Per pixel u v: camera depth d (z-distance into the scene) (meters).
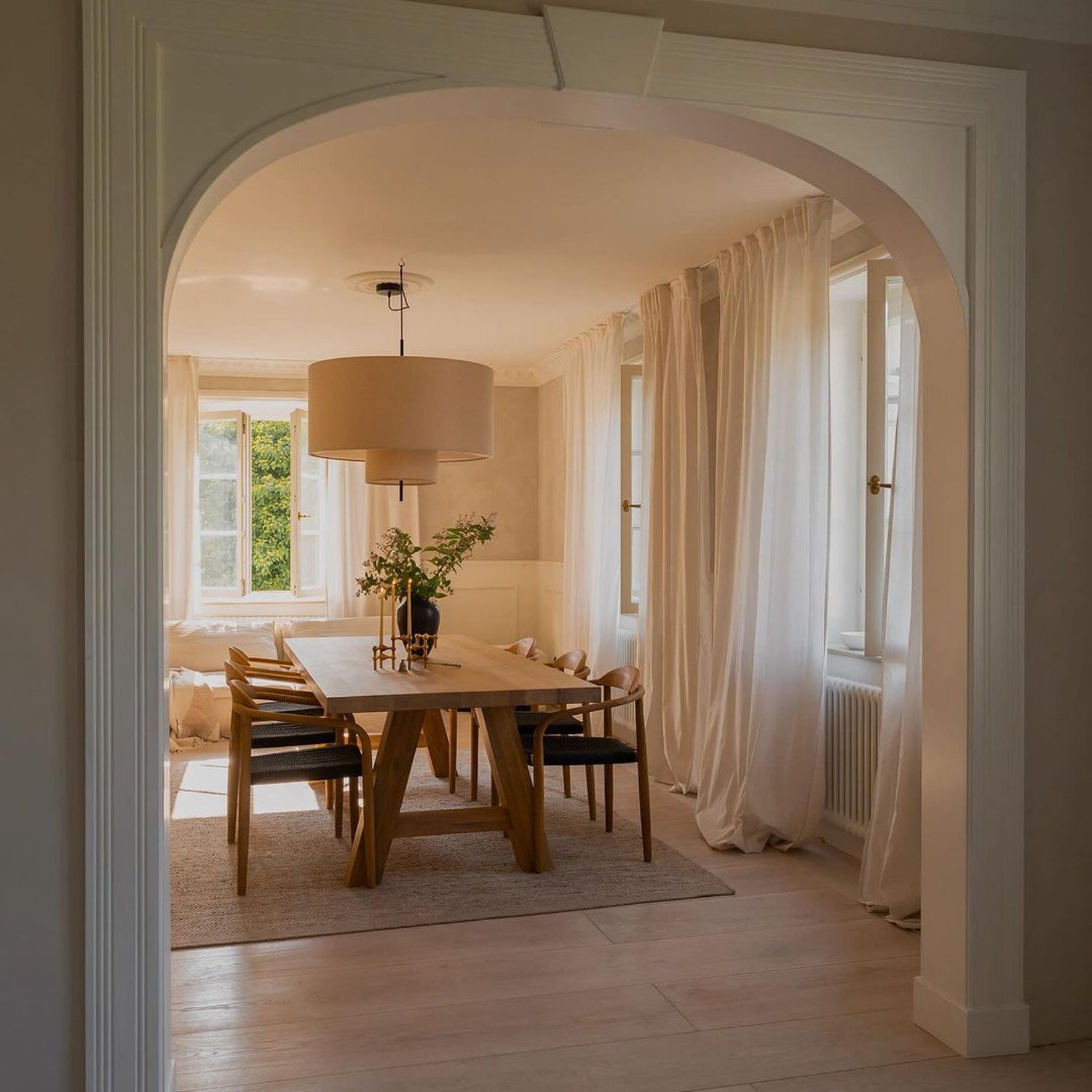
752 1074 2.80
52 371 2.37
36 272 2.36
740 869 4.45
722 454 5.18
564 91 2.67
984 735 2.96
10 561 2.36
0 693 2.35
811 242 4.44
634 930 3.77
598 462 6.93
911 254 3.09
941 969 3.04
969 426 2.96
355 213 4.62
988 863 2.96
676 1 2.79
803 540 4.63
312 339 7.52
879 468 4.25
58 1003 2.38
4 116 2.35
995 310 2.97
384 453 4.83
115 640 2.38
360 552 8.61
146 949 2.39
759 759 4.67
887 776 3.97
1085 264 3.08
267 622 7.93
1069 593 3.07
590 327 7.09
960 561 2.99
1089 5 3.07
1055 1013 3.05
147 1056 2.39
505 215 4.66
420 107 2.70
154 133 2.40
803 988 3.31
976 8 3.00
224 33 2.46
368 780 4.18
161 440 2.41
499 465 8.98
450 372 4.61
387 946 3.62
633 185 4.27
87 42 2.36
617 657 7.03
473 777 5.43
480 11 2.63
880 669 4.48
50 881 2.37
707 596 5.46
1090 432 3.09
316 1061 2.84
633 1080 2.75
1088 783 3.08
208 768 6.30
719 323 5.62
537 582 9.05
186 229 2.44
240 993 3.25
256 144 2.48
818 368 4.48
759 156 3.02
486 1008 3.15
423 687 4.19
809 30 2.89
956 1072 2.84
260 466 8.84
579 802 5.52
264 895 4.09
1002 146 2.99
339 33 2.54
